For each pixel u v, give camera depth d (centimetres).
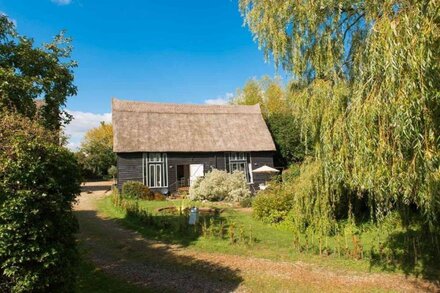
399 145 550
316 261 936
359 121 599
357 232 1098
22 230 463
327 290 739
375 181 599
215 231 1275
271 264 915
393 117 533
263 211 1444
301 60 888
